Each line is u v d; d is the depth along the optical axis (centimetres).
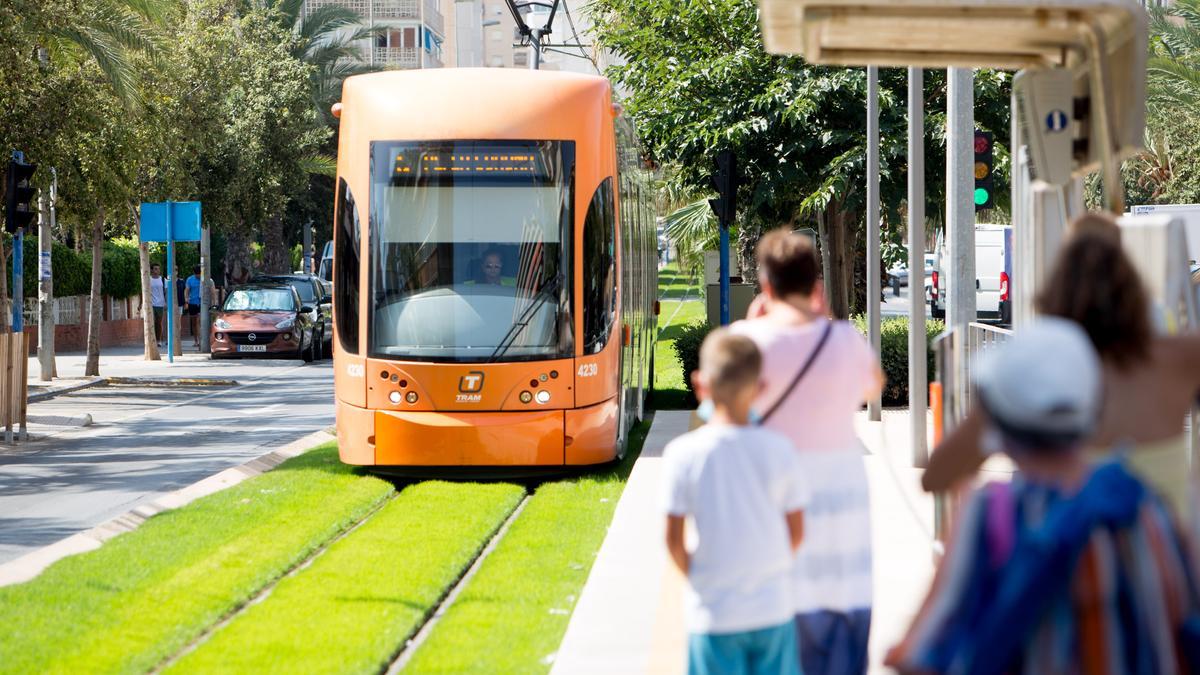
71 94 3506
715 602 710
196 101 5009
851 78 3334
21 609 1248
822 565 820
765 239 841
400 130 2139
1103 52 909
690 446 715
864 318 3531
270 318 5369
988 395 473
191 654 1095
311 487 2006
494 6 19512
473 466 2102
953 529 481
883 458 2194
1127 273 580
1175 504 575
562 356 2098
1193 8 5519
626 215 2402
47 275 4134
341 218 2159
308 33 7469
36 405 3512
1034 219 959
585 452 2109
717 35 3644
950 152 2069
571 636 1137
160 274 6581
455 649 1121
